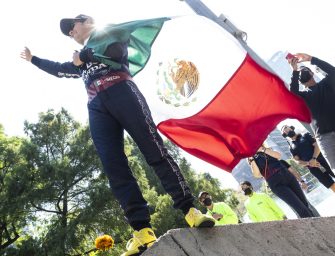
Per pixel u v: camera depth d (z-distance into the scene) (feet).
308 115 13.93
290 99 13.60
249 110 13.48
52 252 53.57
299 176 20.06
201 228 6.97
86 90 8.97
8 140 68.28
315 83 14.20
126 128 8.31
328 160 14.06
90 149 65.41
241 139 13.41
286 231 7.64
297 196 17.70
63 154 69.26
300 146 19.26
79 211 63.67
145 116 8.31
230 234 7.07
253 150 13.30
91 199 59.88
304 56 14.01
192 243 6.63
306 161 19.13
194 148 13.23
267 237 7.31
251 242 7.09
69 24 9.80
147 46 11.22
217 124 13.46
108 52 8.41
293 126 19.63
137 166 73.72
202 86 13.42
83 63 9.12
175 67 13.28
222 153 13.41
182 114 13.28
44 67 10.61
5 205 56.44
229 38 13.28
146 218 7.84
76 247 57.36
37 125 69.97
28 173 59.52
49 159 64.80
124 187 8.07
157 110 12.95
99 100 8.58
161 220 70.23
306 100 13.67
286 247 7.30
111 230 62.39
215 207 20.85
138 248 7.42
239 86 13.52
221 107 13.51
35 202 58.85
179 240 6.59
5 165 63.05
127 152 74.59
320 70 14.03
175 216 73.10
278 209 19.99
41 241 56.24
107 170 8.28
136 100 8.40
